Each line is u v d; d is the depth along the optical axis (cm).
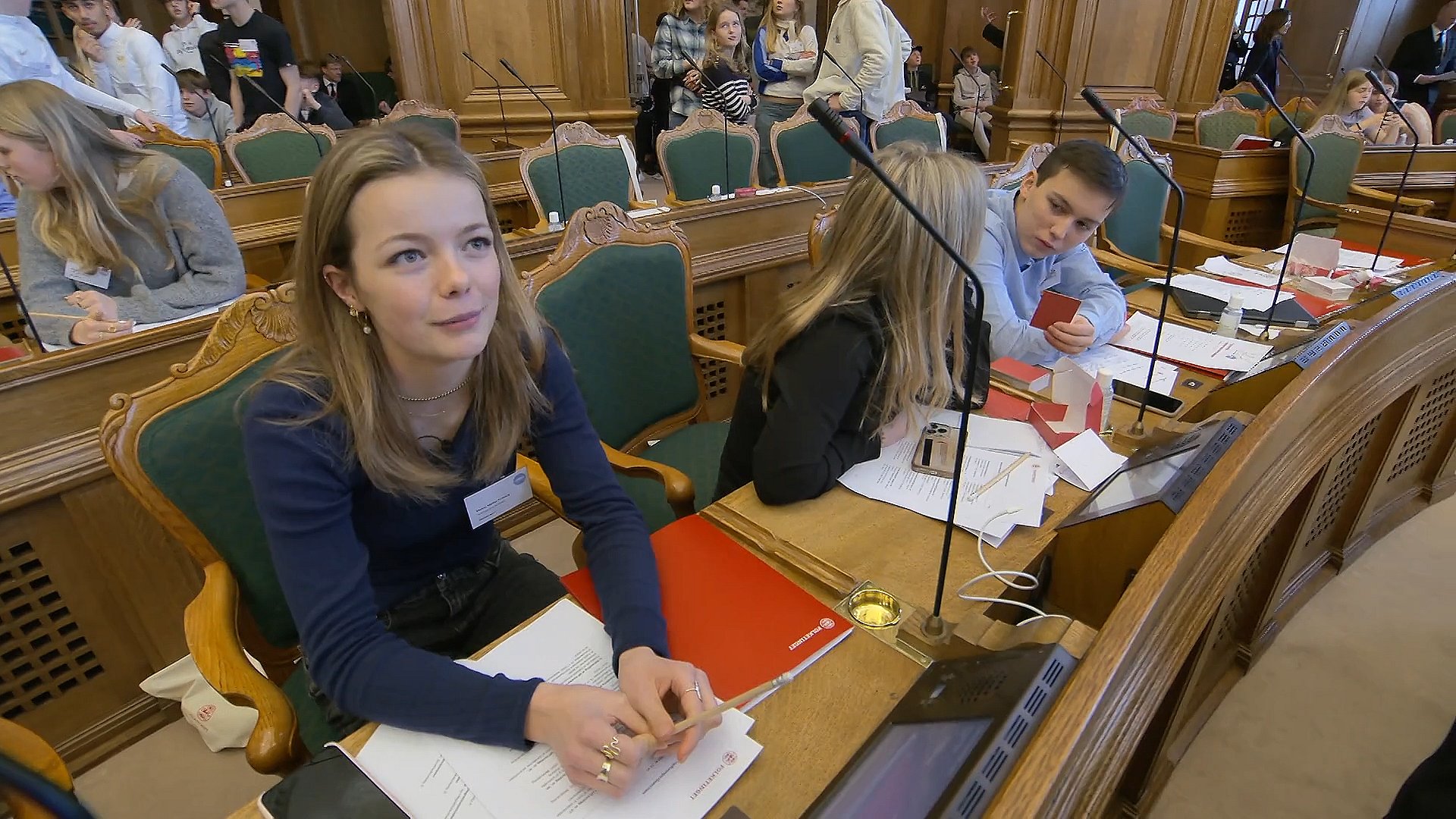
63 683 133
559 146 275
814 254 189
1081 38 429
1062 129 449
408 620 98
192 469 91
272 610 99
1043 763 45
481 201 76
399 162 69
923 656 71
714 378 242
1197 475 80
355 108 550
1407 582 176
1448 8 485
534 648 75
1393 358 129
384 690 67
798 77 393
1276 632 161
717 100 376
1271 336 149
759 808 58
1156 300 175
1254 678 152
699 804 58
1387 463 160
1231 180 330
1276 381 111
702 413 169
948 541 69
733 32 367
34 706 131
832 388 94
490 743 63
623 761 58
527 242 190
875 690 68
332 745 64
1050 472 101
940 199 94
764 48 393
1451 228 204
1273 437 85
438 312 71
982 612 76
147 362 126
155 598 140
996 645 64
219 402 93
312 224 72
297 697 97
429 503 90
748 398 114
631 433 151
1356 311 158
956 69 675
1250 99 474
